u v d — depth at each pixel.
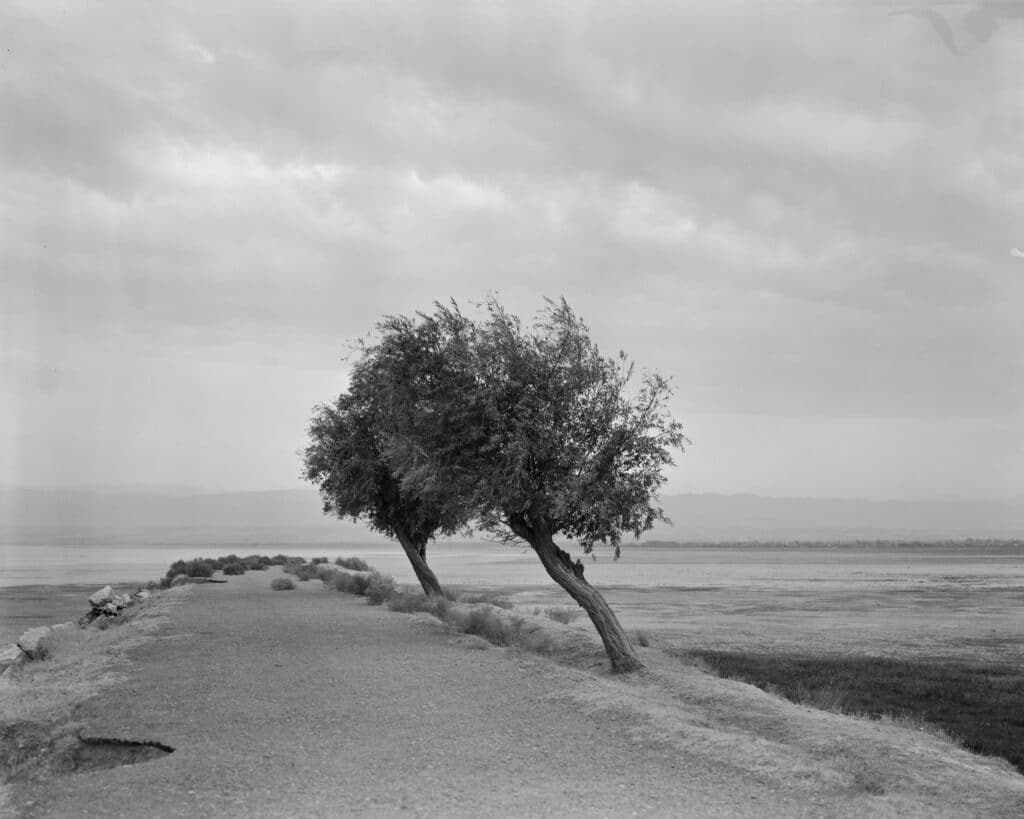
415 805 9.28
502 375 20.84
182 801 9.46
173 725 12.83
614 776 10.41
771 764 10.87
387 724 12.99
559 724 13.05
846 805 9.45
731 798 9.59
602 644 23.61
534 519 20.56
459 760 11.08
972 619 42.81
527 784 10.06
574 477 19.89
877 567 119.56
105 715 13.41
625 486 20.33
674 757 11.25
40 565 112.44
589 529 20.56
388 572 89.38
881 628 38.31
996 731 17.73
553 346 21.14
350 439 35.09
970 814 9.64
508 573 88.50
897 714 18.95
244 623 26.80
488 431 20.81
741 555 191.50
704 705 16.11
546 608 41.81
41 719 13.30
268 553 190.00
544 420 20.28
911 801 9.89
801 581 78.81
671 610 46.97
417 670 17.73
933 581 79.94
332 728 12.72
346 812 9.05
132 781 10.20
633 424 20.73
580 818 8.84
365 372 33.81
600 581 77.81
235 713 13.63
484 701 14.67
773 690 20.58
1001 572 102.12
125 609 37.62
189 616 29.12
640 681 18.69
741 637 34.38
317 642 22.19
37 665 20.39
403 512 37.28
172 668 17.97
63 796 9.80
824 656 29.02
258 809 9.17
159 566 104.81
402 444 22.12
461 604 34.97
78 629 29.86
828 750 12.52
